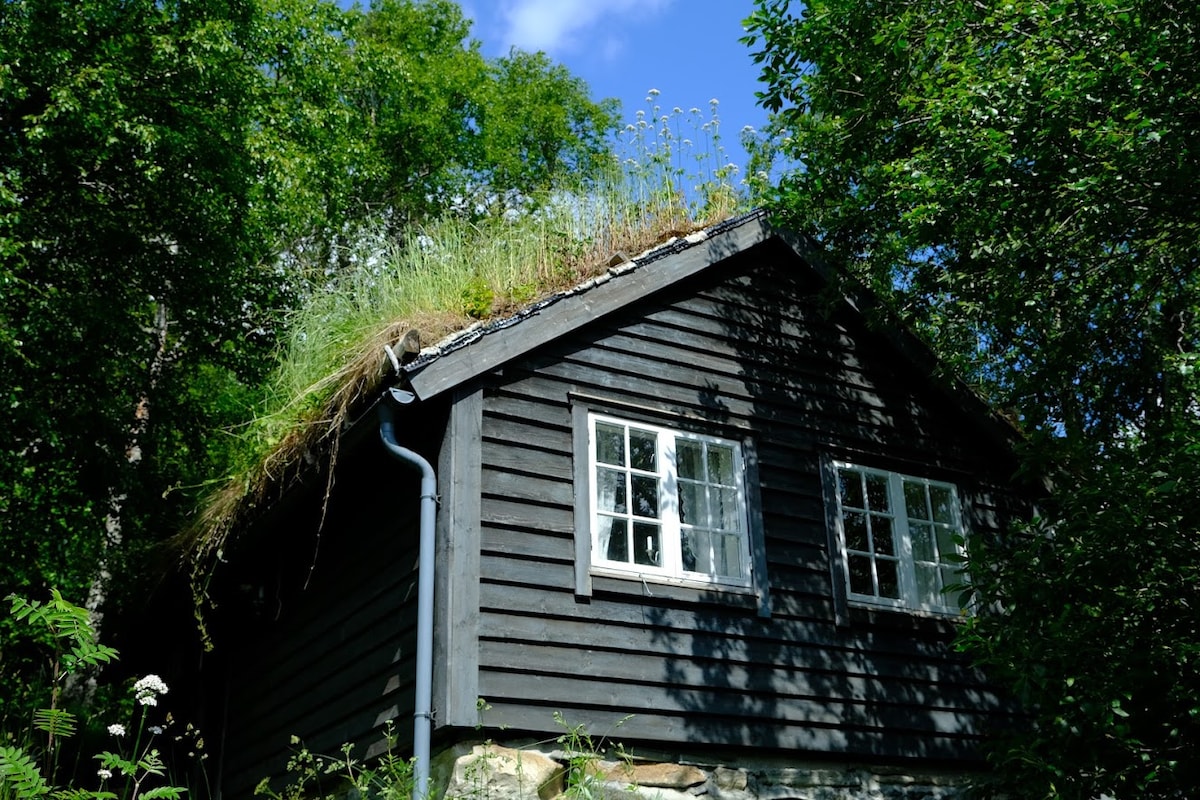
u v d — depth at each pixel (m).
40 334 12.54
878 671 7.86
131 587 10.25
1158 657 5.76
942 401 9.42
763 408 8.27
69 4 12.48
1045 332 9.28
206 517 8.41
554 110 25.00
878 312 8.88
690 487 7.70
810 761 7.34
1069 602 6.09
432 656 6.14
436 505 6.50
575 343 7.46
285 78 15.72
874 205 9.80
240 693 9.09
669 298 8.15
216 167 13.67
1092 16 7.06
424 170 22.53
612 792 6.28
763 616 7.47
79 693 13.77
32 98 12.36
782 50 8.98
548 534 6.76
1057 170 7.44
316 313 8.65
